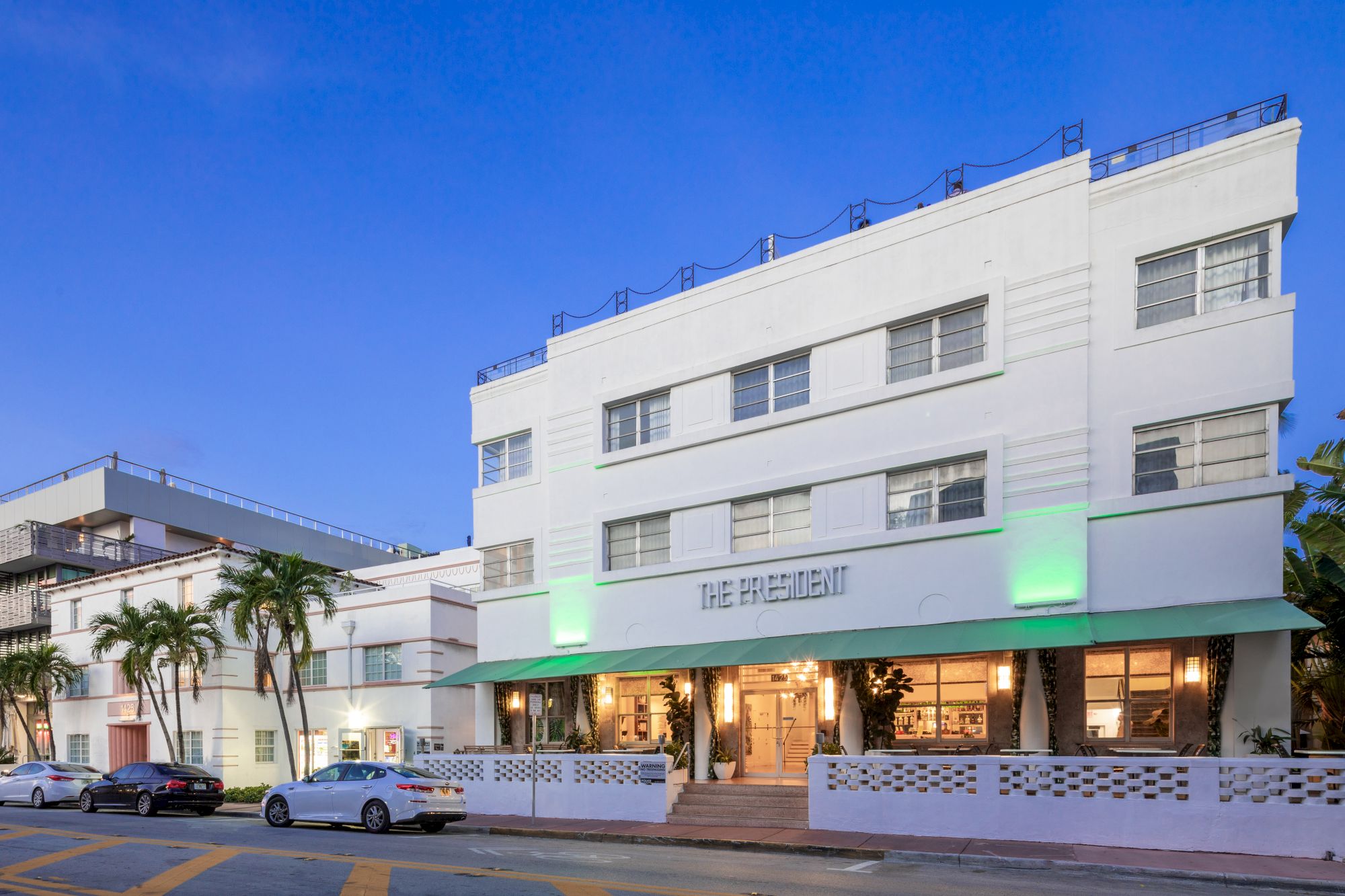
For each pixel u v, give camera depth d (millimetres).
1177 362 17453
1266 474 16516
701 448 23375
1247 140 17312
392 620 32719
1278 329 16594
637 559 24375
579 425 25734
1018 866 14172
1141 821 15062
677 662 21469
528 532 26422
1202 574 16781
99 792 25188
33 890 11938
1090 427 18156
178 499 48344
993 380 19344
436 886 12086
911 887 12211
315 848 16219
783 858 15391
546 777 21781
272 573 34219
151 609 34469
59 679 38375
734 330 23250
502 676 24594
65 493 46656
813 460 21531
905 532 19859
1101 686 18094
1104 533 17828
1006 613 18547
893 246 21031
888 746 19547
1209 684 16516
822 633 20734
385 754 31938
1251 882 12570
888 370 20906
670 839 17328
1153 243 17969
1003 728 18969
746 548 22531
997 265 19609
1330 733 19766
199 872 13336
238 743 33344
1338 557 17703
